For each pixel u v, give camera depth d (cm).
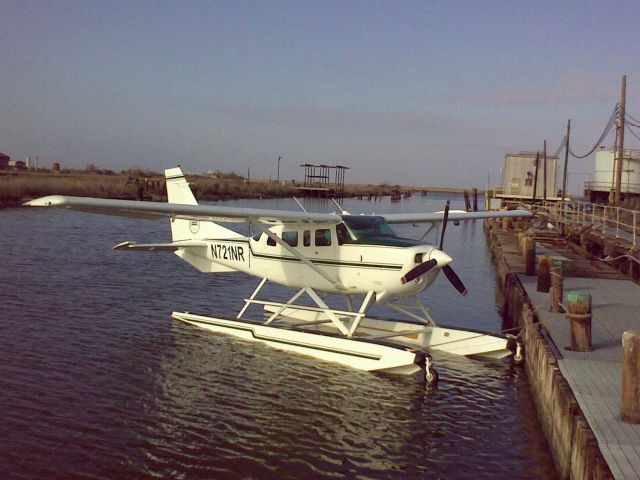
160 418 751
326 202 7350
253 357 1021
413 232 3850
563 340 907
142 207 863
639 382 582
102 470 619
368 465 652
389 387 899
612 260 1644
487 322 1395
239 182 8769
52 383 850
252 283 1706
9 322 1153
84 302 1354
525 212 1465
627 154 3778
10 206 3875
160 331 1153
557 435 655
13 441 670
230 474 622
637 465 495
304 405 818
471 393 888
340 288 1048
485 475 637
